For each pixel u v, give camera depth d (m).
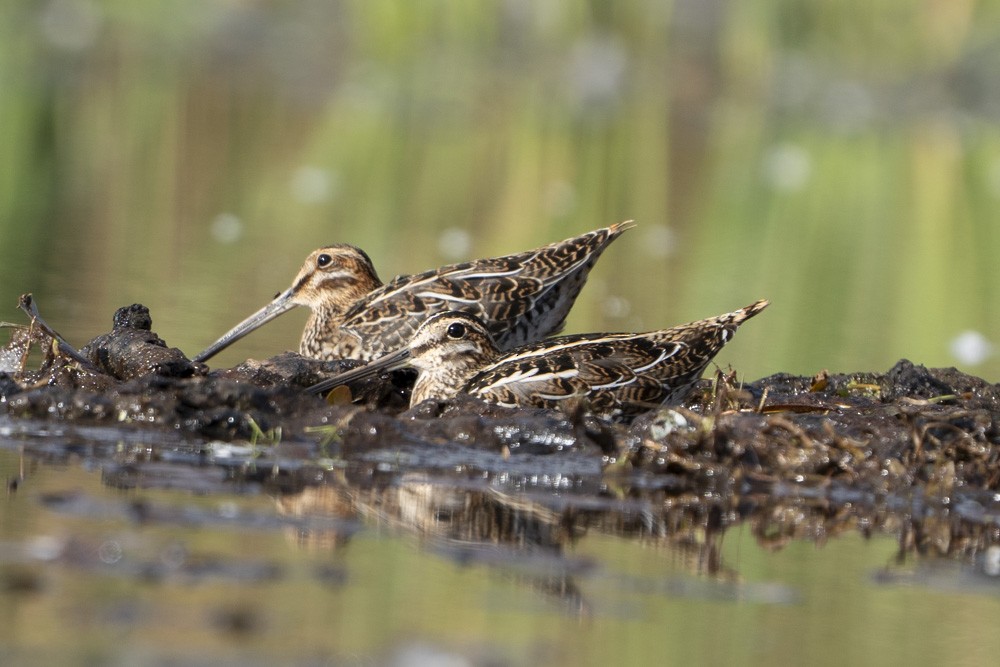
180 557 7.95
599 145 33.53
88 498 9.00
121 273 18.80
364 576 7.96
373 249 21.95
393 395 13.55
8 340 14.12
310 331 15.34
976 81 40.41
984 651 7.66
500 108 37.12
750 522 9.91
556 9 39.06
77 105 32.12
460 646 6.99
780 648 7.46
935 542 9.66
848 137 36.88
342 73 39.00
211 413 11.05
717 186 30.36
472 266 15.02
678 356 12.92
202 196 25.47
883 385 13.36
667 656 7.20
